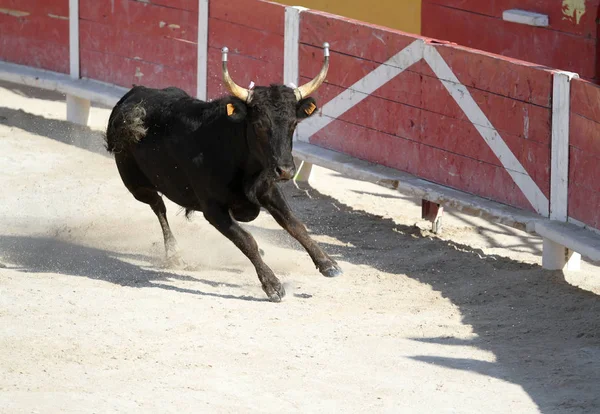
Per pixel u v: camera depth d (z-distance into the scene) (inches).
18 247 474.0
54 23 730.2
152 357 339.6
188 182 432.1
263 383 320.8
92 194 564.4
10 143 663.1
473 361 344.5
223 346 351.9
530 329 376.8
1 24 763.4
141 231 505.7
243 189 418.9
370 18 658.8
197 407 299.4
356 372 332.2
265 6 587.2
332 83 557.0
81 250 473.4
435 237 513.3
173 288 420.5
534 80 450.6
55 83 718.5
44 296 401.4
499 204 474.9
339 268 422.3
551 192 450.9
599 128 420.2
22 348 343.9
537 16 521.7
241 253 477.1
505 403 308.8
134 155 452.4
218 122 415.2
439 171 506.0
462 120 489.1
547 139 449.4
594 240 422.0
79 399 302.2
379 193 605.3
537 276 439.2
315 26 559.8
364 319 386.3
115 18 690.8
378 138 536.4
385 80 525.7
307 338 362.9
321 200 574.9
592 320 383.6
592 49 501.7
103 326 368.5
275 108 390.3
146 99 449.1
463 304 408.2
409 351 353.1
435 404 307.6
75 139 682.8
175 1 648.4
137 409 296.4
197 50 639.8
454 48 486.0
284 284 429.1
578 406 305.1
